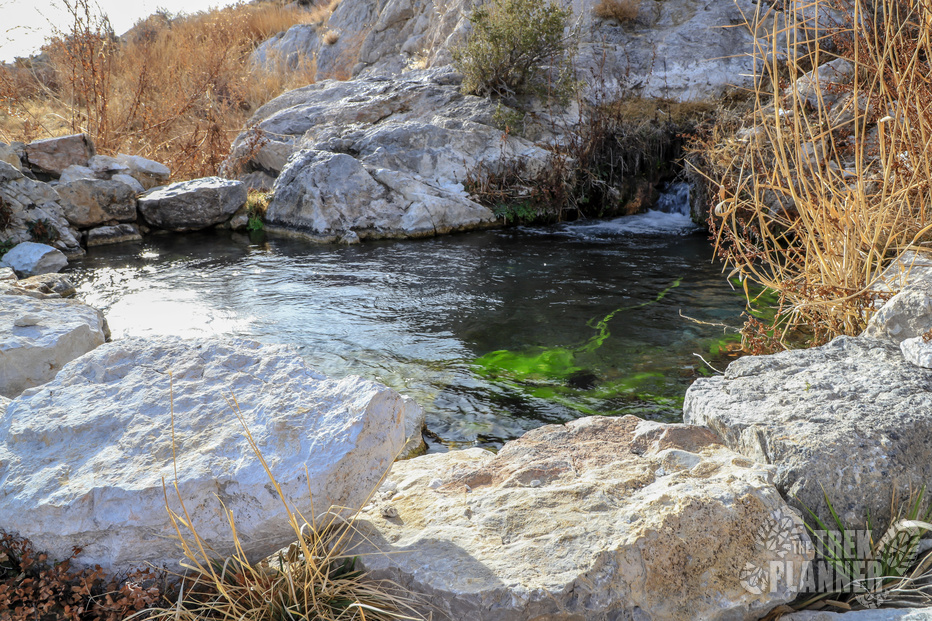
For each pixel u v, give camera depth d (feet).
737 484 8.64
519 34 42.06
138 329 20.92
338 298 24.21
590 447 10.57
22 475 8.36
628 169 39.11
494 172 38.34
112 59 51.16
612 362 17.90
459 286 25.52
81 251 31.22
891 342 12.34
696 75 43.06
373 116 43.55
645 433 10.69
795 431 9.36
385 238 34.78
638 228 35.65
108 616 7.50
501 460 10.40
